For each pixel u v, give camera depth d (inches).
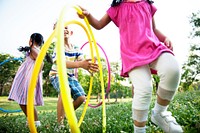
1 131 135.3
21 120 187.5
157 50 89.1
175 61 85.7
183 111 146.8
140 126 88.5
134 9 101.9
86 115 184.5
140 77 87.7
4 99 668.7
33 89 84.1
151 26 102.5
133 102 88.9
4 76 714.8
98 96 720.3
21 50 173.2
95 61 150.7
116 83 876.0
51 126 131.0
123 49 97.6
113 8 108.5
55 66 151.6
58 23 74.5
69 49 156.3
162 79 86.3
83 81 752.3
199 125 112.8
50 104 629.0
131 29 98.0
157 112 94.4
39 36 175.0
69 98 61.9
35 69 84.0
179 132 91.7
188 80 776.9
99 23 112.0
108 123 126.6
